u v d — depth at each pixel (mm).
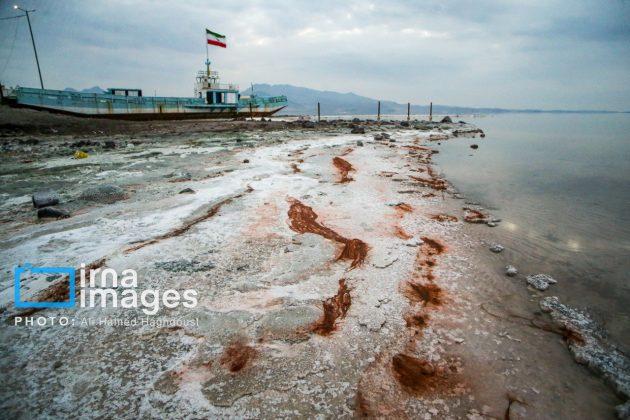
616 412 2693
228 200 7828
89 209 7148
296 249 5445
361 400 2797
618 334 3688
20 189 8750
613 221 7395
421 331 3656
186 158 13289
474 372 3121
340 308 3998
